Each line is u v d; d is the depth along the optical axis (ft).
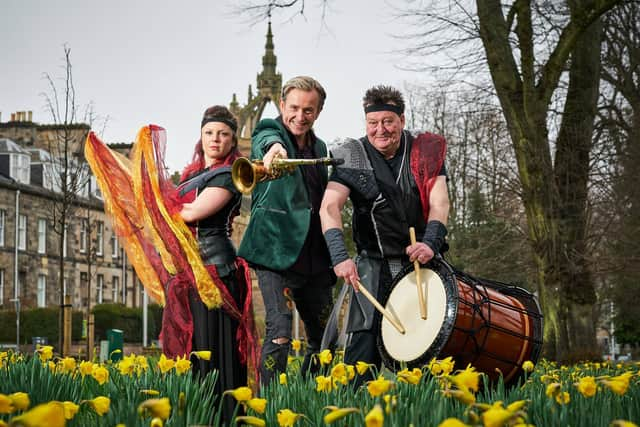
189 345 16.42
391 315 18.22
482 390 17.53
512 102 58.90
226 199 16.83
